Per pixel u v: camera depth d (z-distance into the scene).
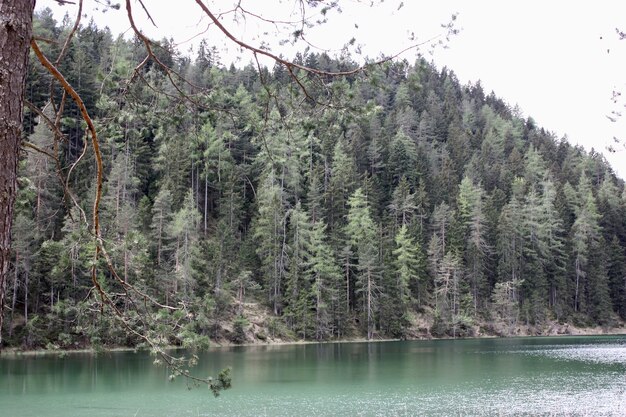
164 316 5.76
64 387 28.77
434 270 82.75
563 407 23.45
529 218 93.94
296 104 5.91
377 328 74.25
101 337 5.84
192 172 66.31
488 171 115.06
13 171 3.24
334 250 74.06
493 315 84.19
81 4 4.60
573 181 120.56
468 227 92.81
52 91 4.98
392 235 83.38
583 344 63.41
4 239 3.17
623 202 114.50
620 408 23.23
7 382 30.56
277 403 24.53
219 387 5.81
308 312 67.94
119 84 5.65
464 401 25.05
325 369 37.53
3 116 3.19
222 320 62.81
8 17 3.25
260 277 71.88
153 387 28.72
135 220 49.88
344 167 86.12
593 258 95.25
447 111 144.88
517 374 34.94
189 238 57.53
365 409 23.19
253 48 5.36
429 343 66.12
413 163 103.56
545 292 88.69
